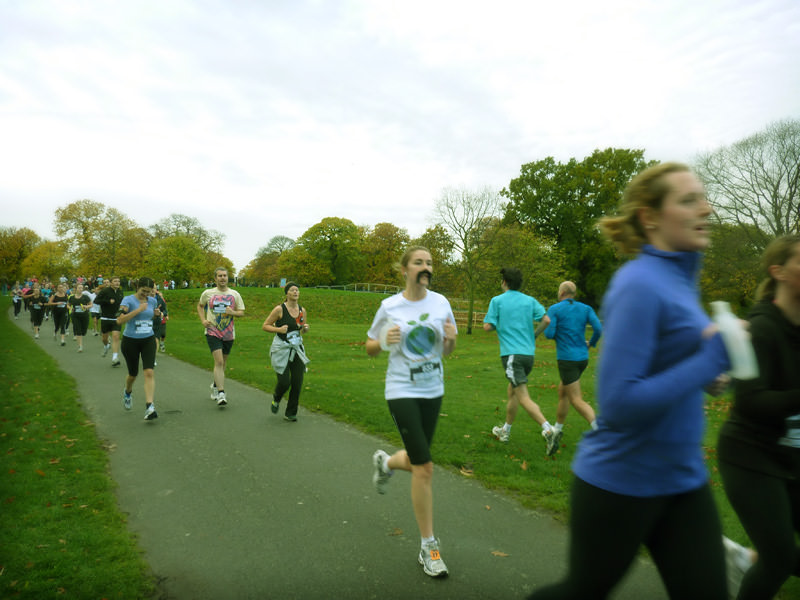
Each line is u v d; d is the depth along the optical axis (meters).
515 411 6.02
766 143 27.62
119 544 3.44
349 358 15.48
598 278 42.00
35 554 3.27
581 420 7.44
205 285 74.50
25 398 7.89
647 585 3.00
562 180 44.38
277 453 5.49
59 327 17.30
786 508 2.16
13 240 80.81
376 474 3.53
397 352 3.32
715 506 1.69
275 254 110.81
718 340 1.49
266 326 6.77
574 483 1.75
